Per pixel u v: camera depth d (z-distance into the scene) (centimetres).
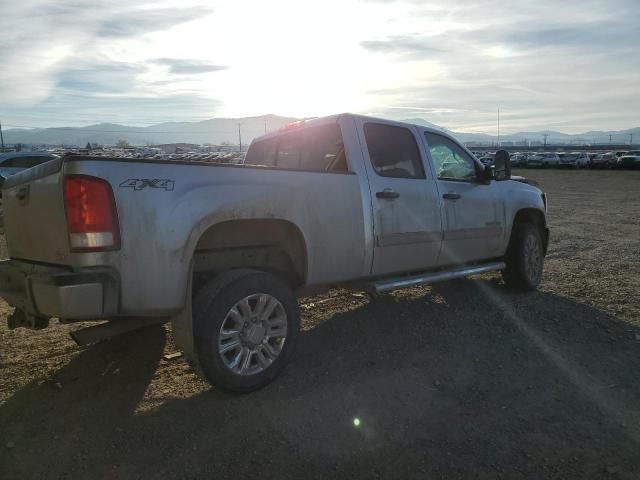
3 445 313
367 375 411
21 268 370
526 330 512
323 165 505
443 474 284
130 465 292
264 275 381
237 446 311
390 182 482
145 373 416
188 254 346
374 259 468
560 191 2705
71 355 454
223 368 358
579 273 762
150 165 338
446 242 535
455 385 393
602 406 361
